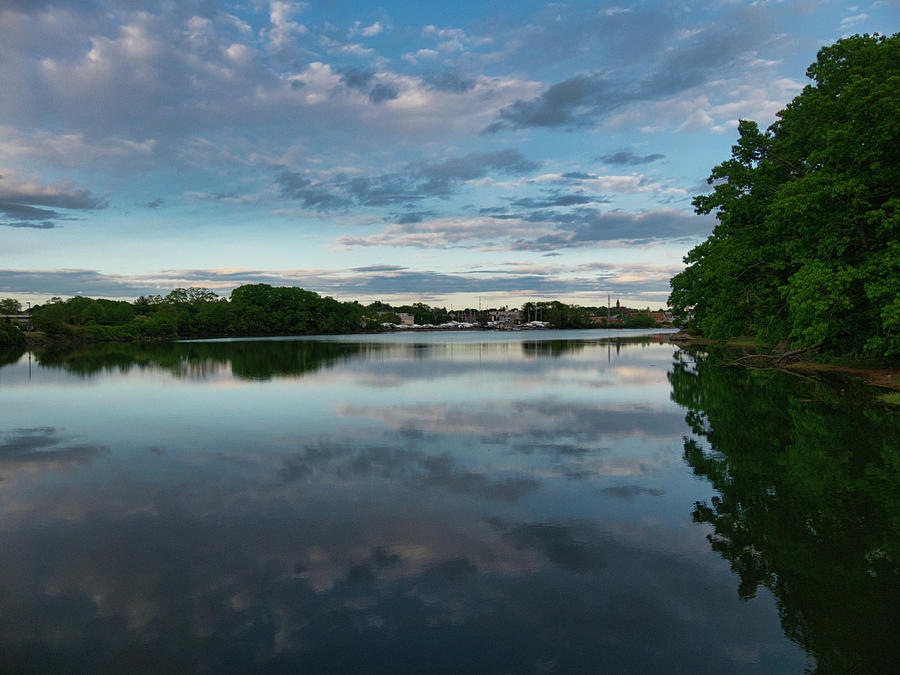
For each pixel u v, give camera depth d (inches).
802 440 596.4
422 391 1033.5
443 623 247.9
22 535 350.6
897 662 221.3
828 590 277.0
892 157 1055.0
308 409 826.2
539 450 563.5
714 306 1464.1
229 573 297.3
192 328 5457.7
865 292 1071.0
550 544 332.8
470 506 398.6
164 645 233.3
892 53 1059.3
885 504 394.9
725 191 1393.9
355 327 7568.9
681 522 366.6
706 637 237.3
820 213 1098.7
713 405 839.7
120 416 776.9
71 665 220.5
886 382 1040.8
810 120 1181.1
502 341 3722.9
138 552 324.2
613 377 1275.8
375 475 476.7
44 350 2938.0
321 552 322.3
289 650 228.7
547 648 229.5
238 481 461.7
